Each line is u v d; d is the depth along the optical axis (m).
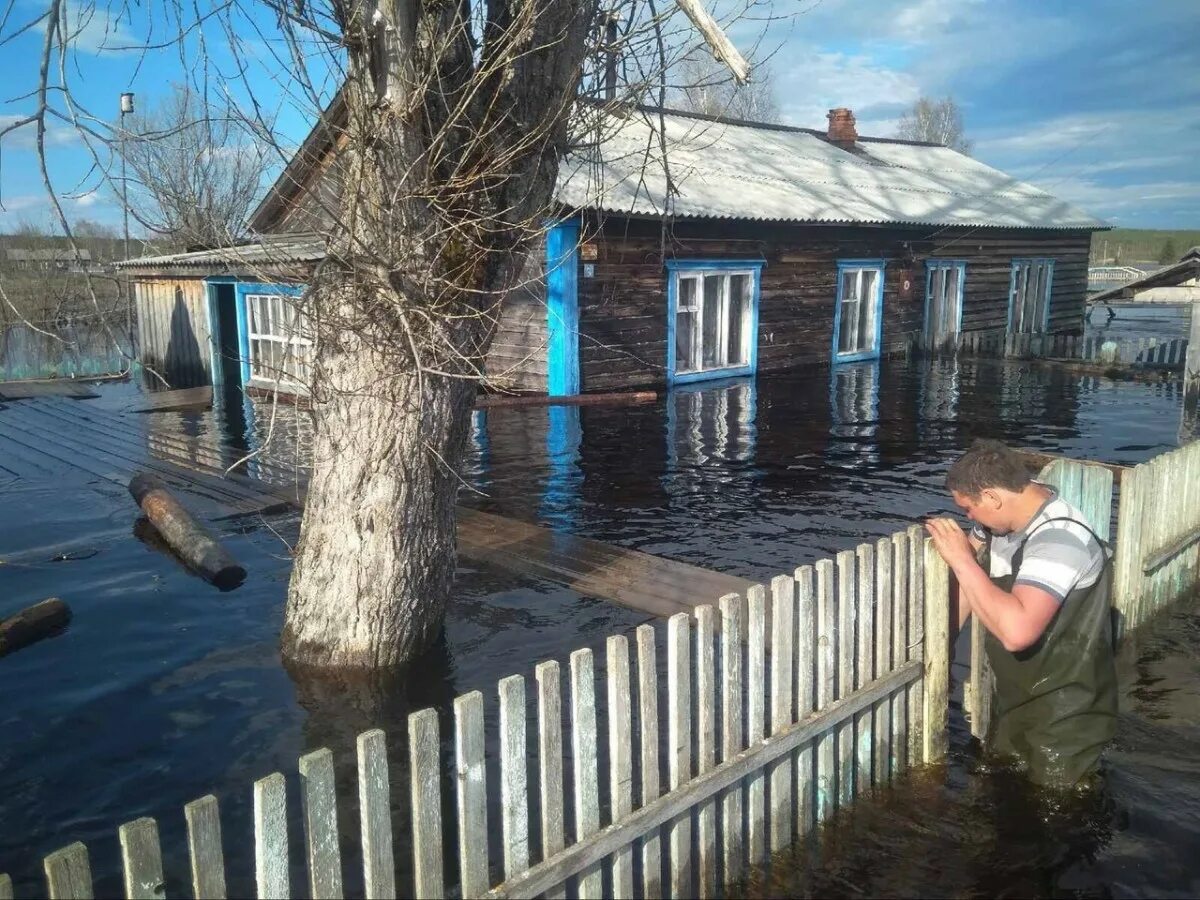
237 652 5.69
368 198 4.55
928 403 15.73
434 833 2.78
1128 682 5.25
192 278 19.22
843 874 3.71
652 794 3.34
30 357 22.83
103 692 5.19
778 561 7.41
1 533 8.38
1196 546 6.62
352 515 5.25
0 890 2.35
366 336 4.82
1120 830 3.91
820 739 4.01
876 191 23.56
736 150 22.33
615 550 7.41
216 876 2.39
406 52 4.37
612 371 16.25
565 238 14.99
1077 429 13.37
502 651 5.60
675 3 4.80
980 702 4.70
